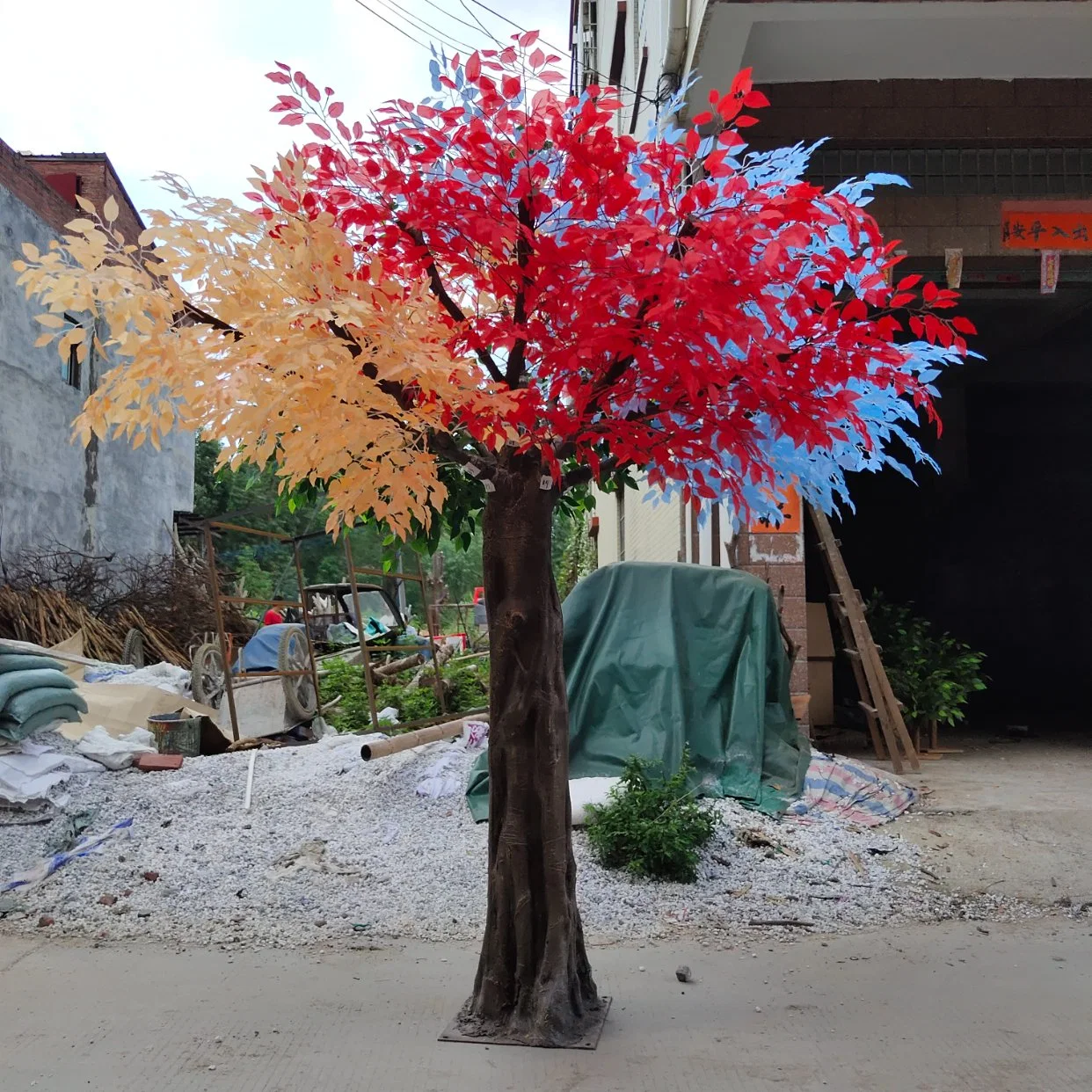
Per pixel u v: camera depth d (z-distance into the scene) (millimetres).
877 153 8953
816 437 3932
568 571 23969
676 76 8492
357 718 11070
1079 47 8227
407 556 21438
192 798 7441
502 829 4105
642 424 4012
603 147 3469
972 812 7133
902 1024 4023
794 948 5020
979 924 5375
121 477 19547
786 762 7371
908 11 7574
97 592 16234
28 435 15711
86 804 7371
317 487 5230
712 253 3340
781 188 4109
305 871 6199
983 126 8867
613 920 5402
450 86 3793
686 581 7820
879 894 5785
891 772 8555
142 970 4805
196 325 3549
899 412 4418
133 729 8906
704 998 4352
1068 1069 3594
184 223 3375
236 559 33438
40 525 16078
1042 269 8859
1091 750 9852
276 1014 4211
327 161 3811
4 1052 3834
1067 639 13891
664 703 7320
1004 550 14336
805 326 3801
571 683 7547
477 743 8078
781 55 8344
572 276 3582
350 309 3186
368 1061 3727
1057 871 6133
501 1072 3627
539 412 3732
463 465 4066
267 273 3451
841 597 9102
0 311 14891
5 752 7637
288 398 3355
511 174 3617
